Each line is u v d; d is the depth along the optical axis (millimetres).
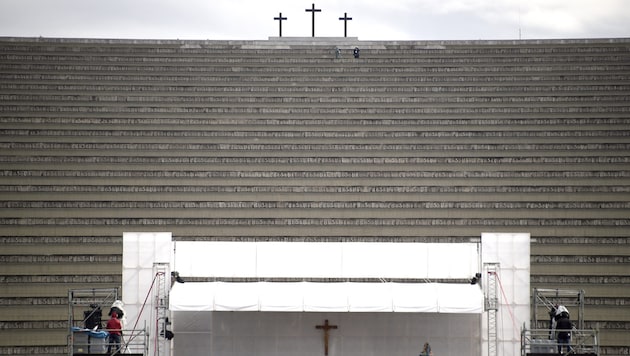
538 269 44031
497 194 49500
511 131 54188
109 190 49500
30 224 46719
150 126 54812
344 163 52125
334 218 47469
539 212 48031
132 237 33906
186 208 48250
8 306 41781
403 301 32844
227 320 34688
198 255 34531
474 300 32906
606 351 39969
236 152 52875
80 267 44000
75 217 47031
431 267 34500
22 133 53344
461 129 54656
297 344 34594
